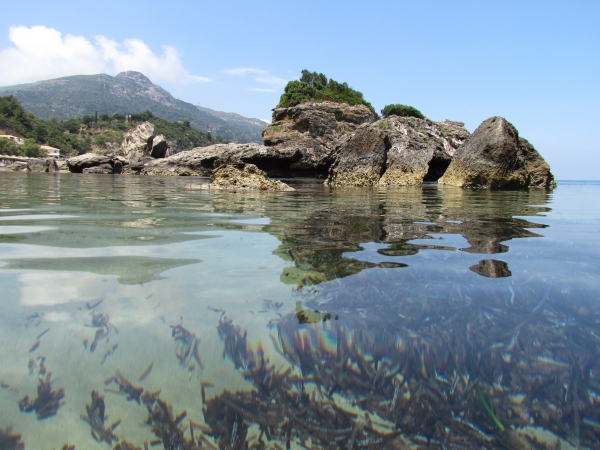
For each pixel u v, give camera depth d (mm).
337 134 34875
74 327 1503
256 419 1173
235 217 4672
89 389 1237
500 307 1716
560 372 1302
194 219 4426
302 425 1156
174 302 1737
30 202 6070
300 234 3516
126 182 14859
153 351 1377
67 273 2135
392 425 1157
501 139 12180
